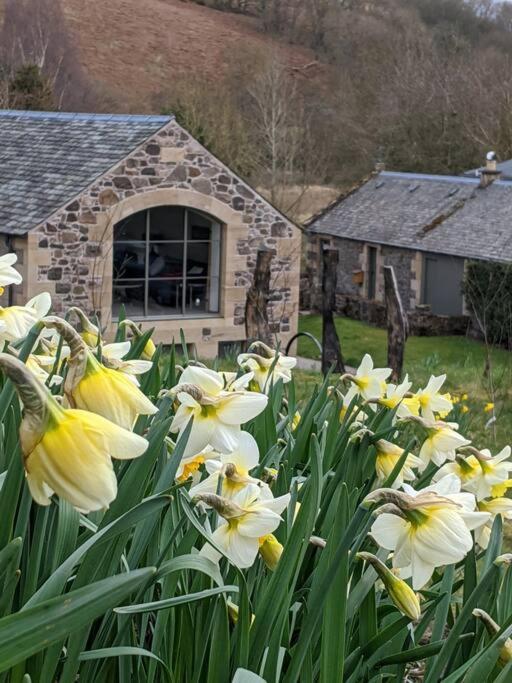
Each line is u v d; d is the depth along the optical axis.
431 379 3.31
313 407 3.42
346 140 40.69
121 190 20.75
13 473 1.93
